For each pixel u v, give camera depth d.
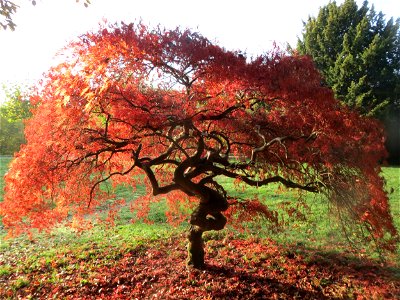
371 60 24.34
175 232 10.12
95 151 5.70
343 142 5.76
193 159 6.20
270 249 8.39
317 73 5.72
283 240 9.15
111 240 9.59
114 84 4.88
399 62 25.81
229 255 8.05
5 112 26.88
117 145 5.57
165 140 7.29
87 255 8.43
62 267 7.81
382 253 7.92
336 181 6.30
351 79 25.19
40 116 5.53
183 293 6.22
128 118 5.02
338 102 6.27
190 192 6.85
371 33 26.23
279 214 11.63
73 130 5.30
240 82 5.25
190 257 7.31
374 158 5.95
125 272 7.34
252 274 6.96
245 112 6.76
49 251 8.95
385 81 25.39
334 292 6.29
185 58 4.92
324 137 5.79
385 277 6.81
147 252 8.57
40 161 5.15
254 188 15.70
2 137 26.58
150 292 6.40
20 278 7.26
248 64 5.26
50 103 5.32
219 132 6.84
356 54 25.14
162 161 6.39
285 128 6.76
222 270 7.12
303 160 6.70
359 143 5.89
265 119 6.97
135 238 9.65
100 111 5.34
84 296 6.36
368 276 6.88
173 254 8.28
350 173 6.32
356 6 25.97
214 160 6.70
